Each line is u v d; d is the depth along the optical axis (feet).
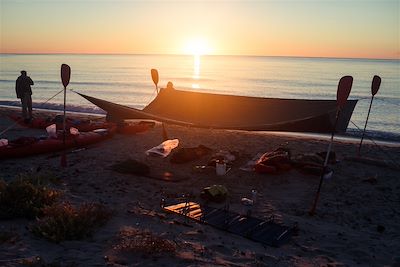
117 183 32.65
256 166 37.09
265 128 36.32
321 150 48.93
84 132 49.60
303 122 34.30
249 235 22.98
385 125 91.40
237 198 30.81
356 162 42.88
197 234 22.58
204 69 387.14
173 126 61.21
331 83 211.20
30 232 20.88
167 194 30.63
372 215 28.55
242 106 43.68
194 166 38.99
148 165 38.75
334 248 22.24
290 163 38.78
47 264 17.20
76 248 19.38
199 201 29.53
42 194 25.13
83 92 150.30
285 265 19.45
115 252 19.11
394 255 21.75
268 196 31.58
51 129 44.96
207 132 57.93
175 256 19.12
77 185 31.50
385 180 36.99
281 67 448.24
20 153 39.06
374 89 43.16
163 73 301.84
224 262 19.03
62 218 21.25
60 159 39.55
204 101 45.75
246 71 348.59
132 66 409.49
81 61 571.28
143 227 23.08
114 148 45.39
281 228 24.44
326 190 33.55
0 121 62.54
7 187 24.73
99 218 23.27
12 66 359.66
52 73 261.24
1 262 17.07
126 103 120.67
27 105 58.59
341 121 37.55
